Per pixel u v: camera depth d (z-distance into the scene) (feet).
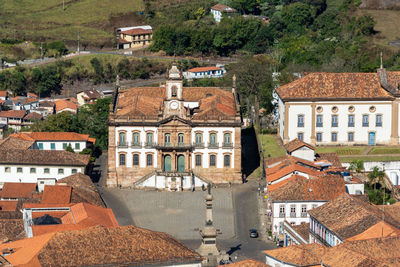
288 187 566.36
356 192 588.50
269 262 450.71
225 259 471.21
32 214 507.71
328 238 490.90
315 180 569.64
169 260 414.82
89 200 574.97
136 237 424.87
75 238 415.44
